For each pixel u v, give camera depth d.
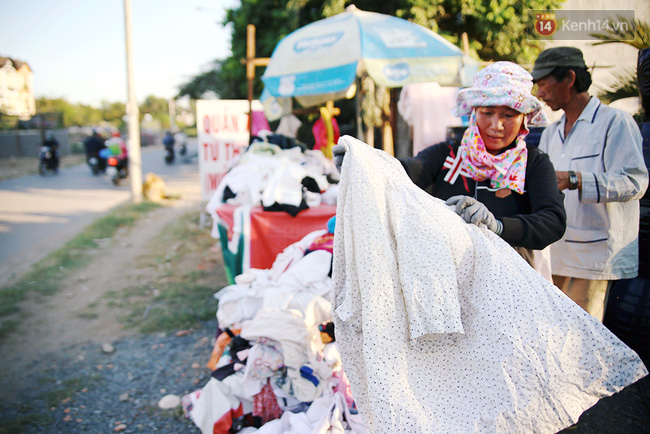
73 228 8.34
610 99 4.17
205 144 6.34
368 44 4.05
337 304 1.52
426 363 1.44
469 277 1.48
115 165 14.41
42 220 9.07
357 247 1.44
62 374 3.39
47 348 3.78
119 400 3.06
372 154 1.54
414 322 1.37
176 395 3.11
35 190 13.36
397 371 1.39
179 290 4.91
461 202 1.55
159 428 2.78
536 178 1.72
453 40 7.43
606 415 2.71
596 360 1.40
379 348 1.38
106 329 4.10
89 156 17.30
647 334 3.04
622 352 1.40
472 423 1.37
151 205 10.05
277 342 2.43
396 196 1.48
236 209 3.79
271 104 5.90
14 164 22.09
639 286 3.09
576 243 2.42
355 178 1.47
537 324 1.41
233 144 6.38
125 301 4.70
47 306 4.64
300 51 4.53
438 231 1.44
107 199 11.70
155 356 3.62
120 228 7.95
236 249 3.80
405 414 1.35
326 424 2.07
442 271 1.40
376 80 4.02
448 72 4.27
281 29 8.78
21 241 7.46
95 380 3.29
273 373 2.41
